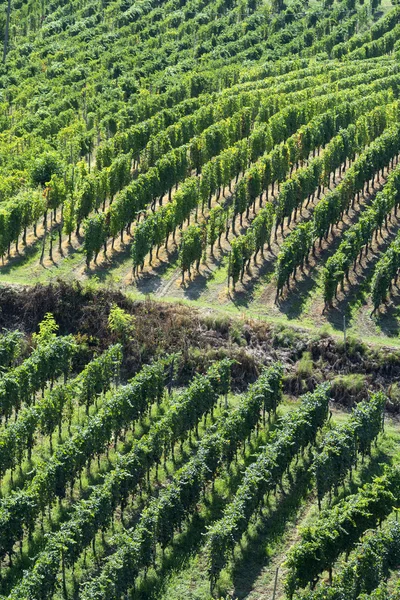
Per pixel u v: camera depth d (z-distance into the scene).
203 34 196.75
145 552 62.69
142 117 146.25
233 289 100.62
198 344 90.44
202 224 108.06
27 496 64.81
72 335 89.81
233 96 142.62
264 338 91.50
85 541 63.56
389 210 111.62
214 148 126.69
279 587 63.41
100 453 74.69
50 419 75.62
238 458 76.38
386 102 145.25
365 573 60.50
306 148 127.00
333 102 142.25
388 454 78.12
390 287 99.25
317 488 69.81
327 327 94.00
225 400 83.50
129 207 109.25
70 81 173.00
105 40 195.75
